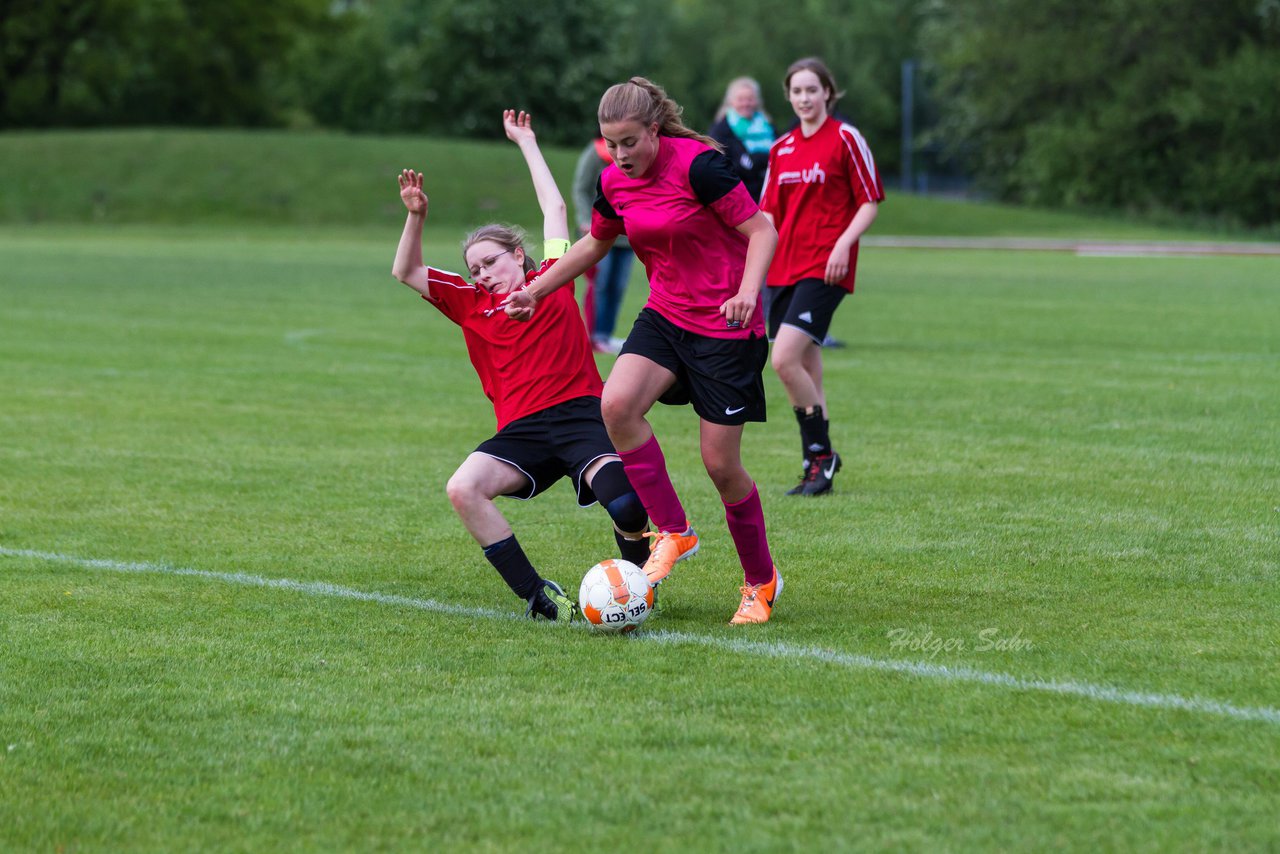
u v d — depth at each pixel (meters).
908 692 13.37
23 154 155.50
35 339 47.44
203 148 160.62
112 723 12.71
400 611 16.66
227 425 30.91
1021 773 11.32
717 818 10.57
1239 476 24.62
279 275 79.75
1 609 16.67
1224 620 15.80
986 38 170.88
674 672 14.13
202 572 18.61
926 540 20.12
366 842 10.27
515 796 11.02
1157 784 11.08
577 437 16.61
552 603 16.19
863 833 10.25
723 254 15.83
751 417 15.84
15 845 10.27
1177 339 48.38
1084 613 16.22
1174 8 160.62
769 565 16.25
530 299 16.05
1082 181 168.38
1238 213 162.12
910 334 50.62
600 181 16.11
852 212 24.66
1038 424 30.59
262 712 13.00
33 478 25.03
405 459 27.05
